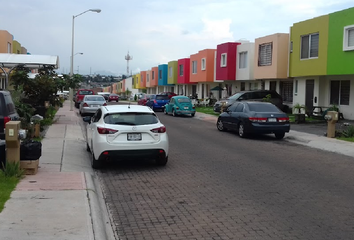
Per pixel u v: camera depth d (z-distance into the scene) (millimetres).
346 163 10984
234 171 9805
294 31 25031
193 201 7215
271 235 5520
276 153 12680
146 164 10680
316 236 5480
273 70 27750
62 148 12352
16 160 8203
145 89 79688
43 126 18062
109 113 9820
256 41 29922
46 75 21062
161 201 7234
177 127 20625
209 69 40969
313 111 24094
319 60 22562
